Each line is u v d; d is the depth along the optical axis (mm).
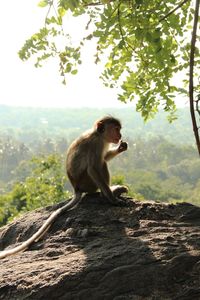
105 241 6664
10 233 8000
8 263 6598
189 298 5547
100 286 5750
